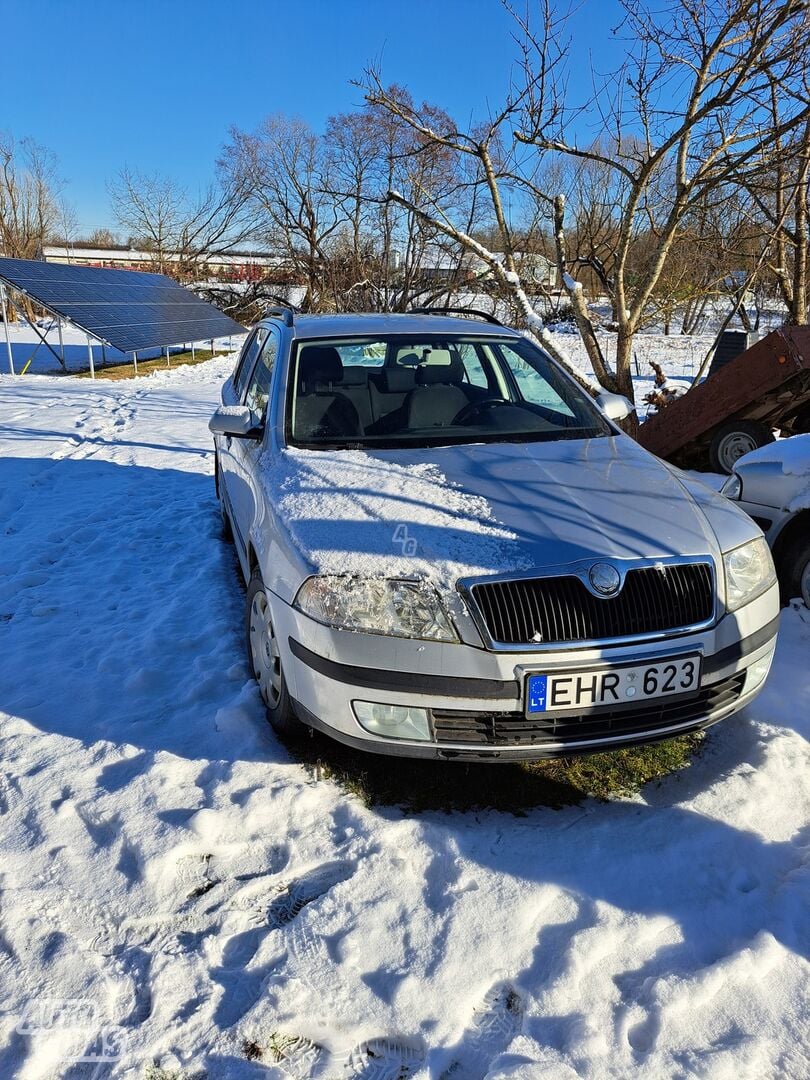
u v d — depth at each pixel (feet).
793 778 9.49
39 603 15.33
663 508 9.53
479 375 13.35
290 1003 6.59
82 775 9.68
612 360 66.85
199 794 9.23
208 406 44.70
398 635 8.26
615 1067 6.06
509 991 6.82
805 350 20.68
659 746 10.37
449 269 55.57
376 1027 6.43
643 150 24.68
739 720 10.78
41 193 149.18
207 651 12.93
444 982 6.80
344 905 7.61
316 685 8.75
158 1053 6.24
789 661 12.15
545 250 33.42
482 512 9.23
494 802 9.22
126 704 11.37
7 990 6.82
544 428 12.17
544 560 8.45
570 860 8.18
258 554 10.48
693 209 23.30
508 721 8.34
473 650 8.17
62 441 32.91
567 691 8.24
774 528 13.92
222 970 7.03
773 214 28.50
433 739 8.39
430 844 8.43
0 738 10.59
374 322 14.37
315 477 10.39
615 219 30.76
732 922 7.44
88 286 66.13
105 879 8.10
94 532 20.03
